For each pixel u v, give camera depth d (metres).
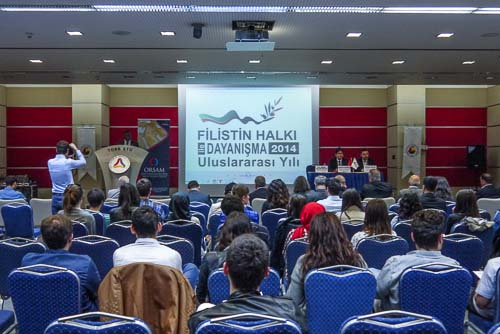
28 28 8.01
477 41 8.95
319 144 15.84
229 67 11.42
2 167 15.32
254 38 7.77
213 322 2.09
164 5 6.77
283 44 9.17
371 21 7.61
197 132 14.43
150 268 2.94
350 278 3.07
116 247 4.56
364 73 12.23
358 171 12.27
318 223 3.31
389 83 13.84
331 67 11.46
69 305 3.16
